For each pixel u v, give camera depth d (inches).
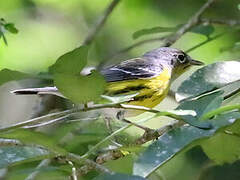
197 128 256.7
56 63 243.3
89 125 377.4
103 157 307.1
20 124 245.4
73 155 257.9
